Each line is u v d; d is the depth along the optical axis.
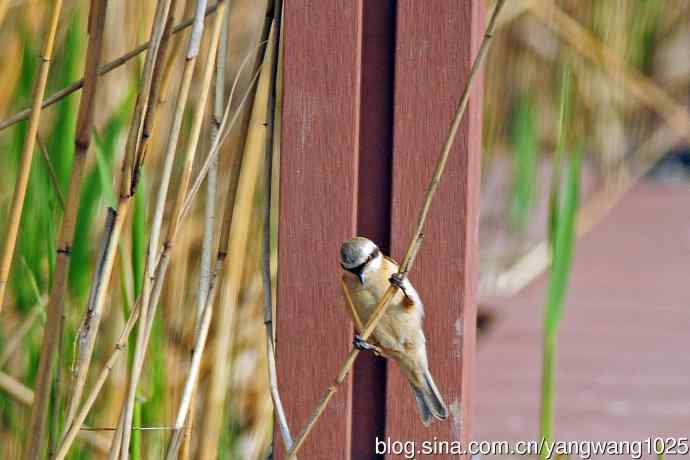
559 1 15.58
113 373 6.17
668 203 18.75
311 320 4.72
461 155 4.62
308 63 4.69
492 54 14.62
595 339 11.98
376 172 4.78
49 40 4.36
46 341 4.38
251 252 6.78
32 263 5.89
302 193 4.71
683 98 18.78
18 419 6.00
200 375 6.33
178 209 4.43
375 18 4.75
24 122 5.97
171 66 4.70
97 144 4.82
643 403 10.07
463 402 4.66
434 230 4.65
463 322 4.63
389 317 4.56
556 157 4.91
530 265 14.02
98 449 6.05
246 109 4.79
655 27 18.11
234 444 6.51
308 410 4.73
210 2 6.36
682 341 11.93
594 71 15.66
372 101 4.77
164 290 6.30
